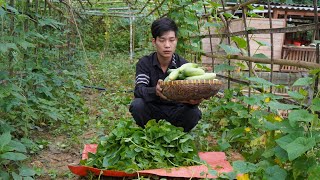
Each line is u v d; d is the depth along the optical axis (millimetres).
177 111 4418
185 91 3449
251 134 4617
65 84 6926
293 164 2953
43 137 5004
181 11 6781
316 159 2980
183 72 3652
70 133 5195
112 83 9453
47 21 5148
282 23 10945
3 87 3760
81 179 3756
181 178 3623
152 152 3795
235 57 5387
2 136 3305
